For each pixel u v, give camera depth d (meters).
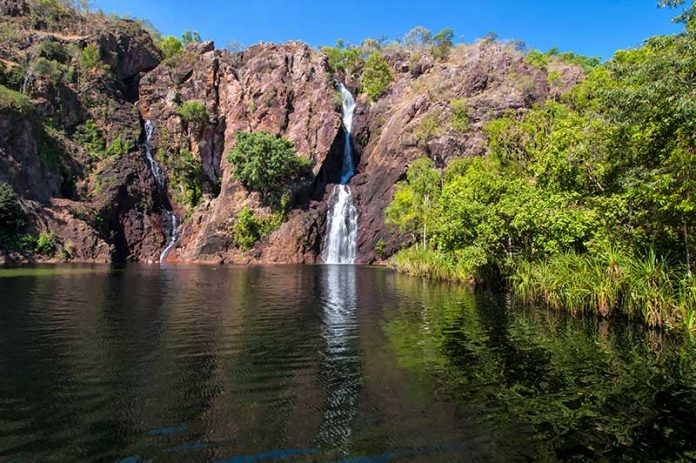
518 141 41.59
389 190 69.50
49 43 70.12
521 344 14.39
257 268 52.38
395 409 9.11
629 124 17.97
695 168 14.91
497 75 72.06
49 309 19.91
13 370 11.17
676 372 11.52
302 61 83.44
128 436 7.75
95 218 61.34
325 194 72.44
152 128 77.00
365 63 92.12
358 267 55.81
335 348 13.83
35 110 62.41
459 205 27.89
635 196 18.19
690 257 17.12
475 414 8.89
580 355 13.07
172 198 75.00
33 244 52.53
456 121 67.50
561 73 69.19
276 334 15.67
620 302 18.50
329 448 7.43
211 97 81.44
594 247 20.09
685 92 15.27
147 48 83.75
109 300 22.92
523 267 24.34
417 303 23.25
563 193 23.20
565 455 7.36
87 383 10.34
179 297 24.80
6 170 54.22
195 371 11.38
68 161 64.62
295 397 9.70
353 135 80.19
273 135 74.25
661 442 7.83
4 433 7.78
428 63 85.38
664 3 15.92
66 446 7.36
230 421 8.43
